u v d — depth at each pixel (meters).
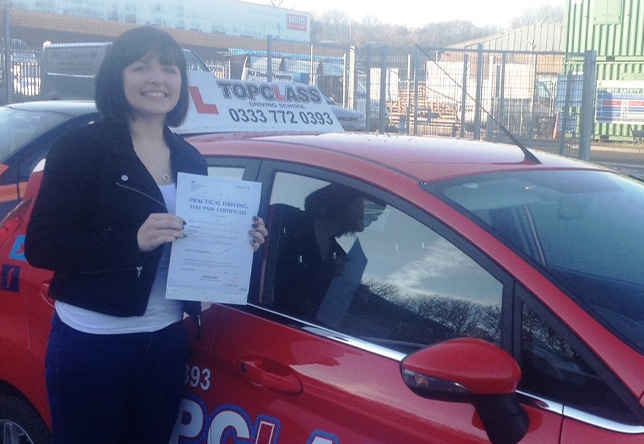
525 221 2.55
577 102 14.01
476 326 2.34
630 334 2.16
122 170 2.53
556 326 2.18
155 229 2.44
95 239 2.44
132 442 2.75
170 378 2.69
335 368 2.49
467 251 2.41
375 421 2.34
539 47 25.83
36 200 2.54
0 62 14.70
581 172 3.09
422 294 2.49
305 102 5.30
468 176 2.71
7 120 6.55
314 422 2.48
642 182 3.31
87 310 2.53
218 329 2.80
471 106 14.30
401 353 2.43
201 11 31.25
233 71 16.61
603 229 2.66
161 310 2.62
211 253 2.55
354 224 2.71
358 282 2.64
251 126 4.82
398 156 2.84
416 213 2.54
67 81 11.64
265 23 34.09
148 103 2.60
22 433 3.39
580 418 2.06
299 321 2.68
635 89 19.42
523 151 3.17
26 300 3.23
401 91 14.67
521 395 2.17
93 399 2.57
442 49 13.68
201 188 2.54
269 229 2.88
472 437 2.16
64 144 2.52
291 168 2.91
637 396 2.01
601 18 23.84
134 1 28.64
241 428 2.66
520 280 2.28
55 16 24.25
